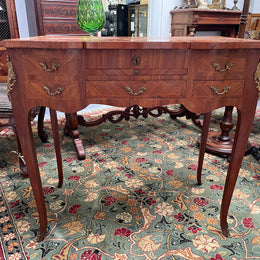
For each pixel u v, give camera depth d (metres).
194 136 2.36
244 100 1.01
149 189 1.55
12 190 1.54
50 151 2.04
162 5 3.87
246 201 1.44
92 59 0.92
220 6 4.14
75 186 1.58
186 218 1.31
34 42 0.87
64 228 1.24
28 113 0.99
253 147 2.03
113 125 2.65
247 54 0.95
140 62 0.93
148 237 1.18
